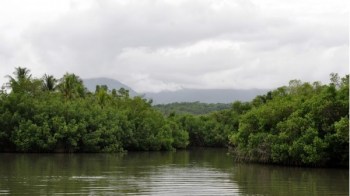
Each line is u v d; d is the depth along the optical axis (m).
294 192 28.22
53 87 78.69
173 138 88.19
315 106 44.34
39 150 67.06
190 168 44.38
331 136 42.25
